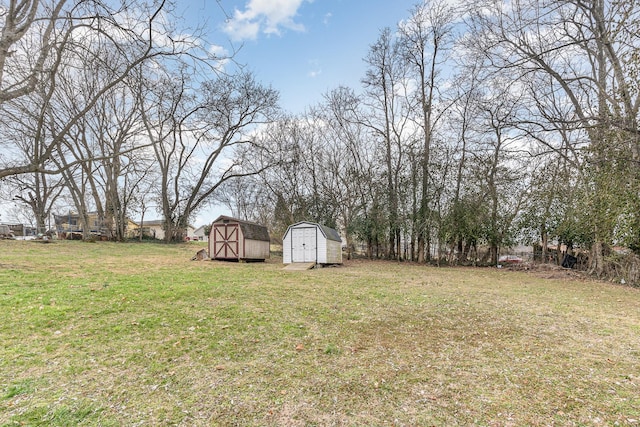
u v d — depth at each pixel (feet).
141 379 12.00
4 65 35.17
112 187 87.56
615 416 9.96
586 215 41.98
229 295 26.07
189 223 114.01
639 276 40.83
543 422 9.62
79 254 54.34
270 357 14.15
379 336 17.20
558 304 26.48
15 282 27.73
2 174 33.65
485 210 61.11
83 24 31.04
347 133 77.87
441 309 23.32
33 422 9.24
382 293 29.25
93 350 14.46
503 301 27.04
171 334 16.66
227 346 15.26
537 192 55.98
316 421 9.59
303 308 22.63
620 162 35.68
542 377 12.61
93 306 21.11
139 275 35.12
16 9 32.63
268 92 89.86
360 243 78.07
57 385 11.41
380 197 71.31
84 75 64.13
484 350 15.44
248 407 10.28
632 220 35.86
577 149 38.81
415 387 11.69
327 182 79.97
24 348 14.40
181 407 10.23
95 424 9.27
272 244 93.45
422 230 64.64
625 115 32.53
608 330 19.02
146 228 127.44
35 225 118.11
